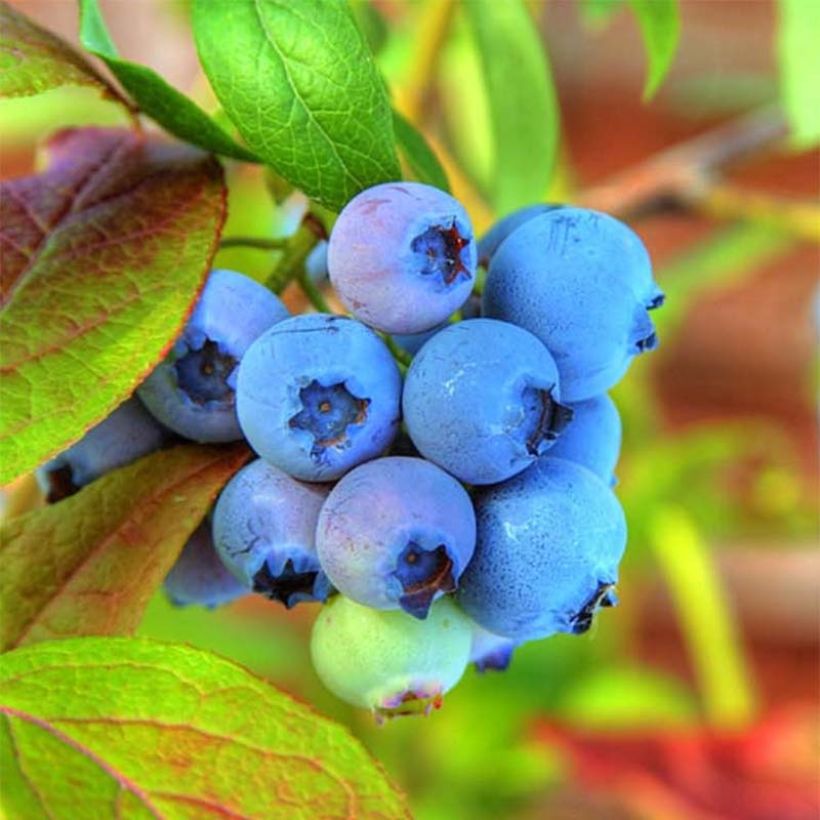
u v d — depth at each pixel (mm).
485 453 214
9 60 229
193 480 229
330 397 217
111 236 234
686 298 452
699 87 765
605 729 458
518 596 220
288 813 210
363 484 214
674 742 447
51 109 370
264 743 212
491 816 474
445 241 219
